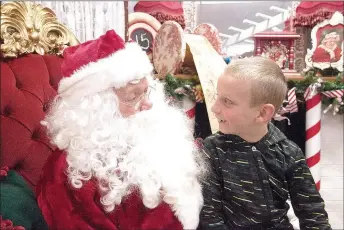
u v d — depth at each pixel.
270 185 0.99
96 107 0.90
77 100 0.92
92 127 0.89
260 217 0.97
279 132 1.05
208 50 1.62
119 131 0.90
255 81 0.93
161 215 0.84
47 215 0.84
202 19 2.09
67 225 0.81
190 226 0.86
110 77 0.89
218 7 2.06
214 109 1.00
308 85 1.72
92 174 0.87
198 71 1.50
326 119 1.94
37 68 1.21
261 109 0.96
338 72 1.82
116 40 0.95
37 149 1.15
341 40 1.80
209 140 1.04
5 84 1.12
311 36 1.83
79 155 0.86
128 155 0.88
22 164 1.14
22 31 1.21
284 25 2.08
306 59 1.84
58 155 0.93
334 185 1.97
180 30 1.54
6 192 0.94
